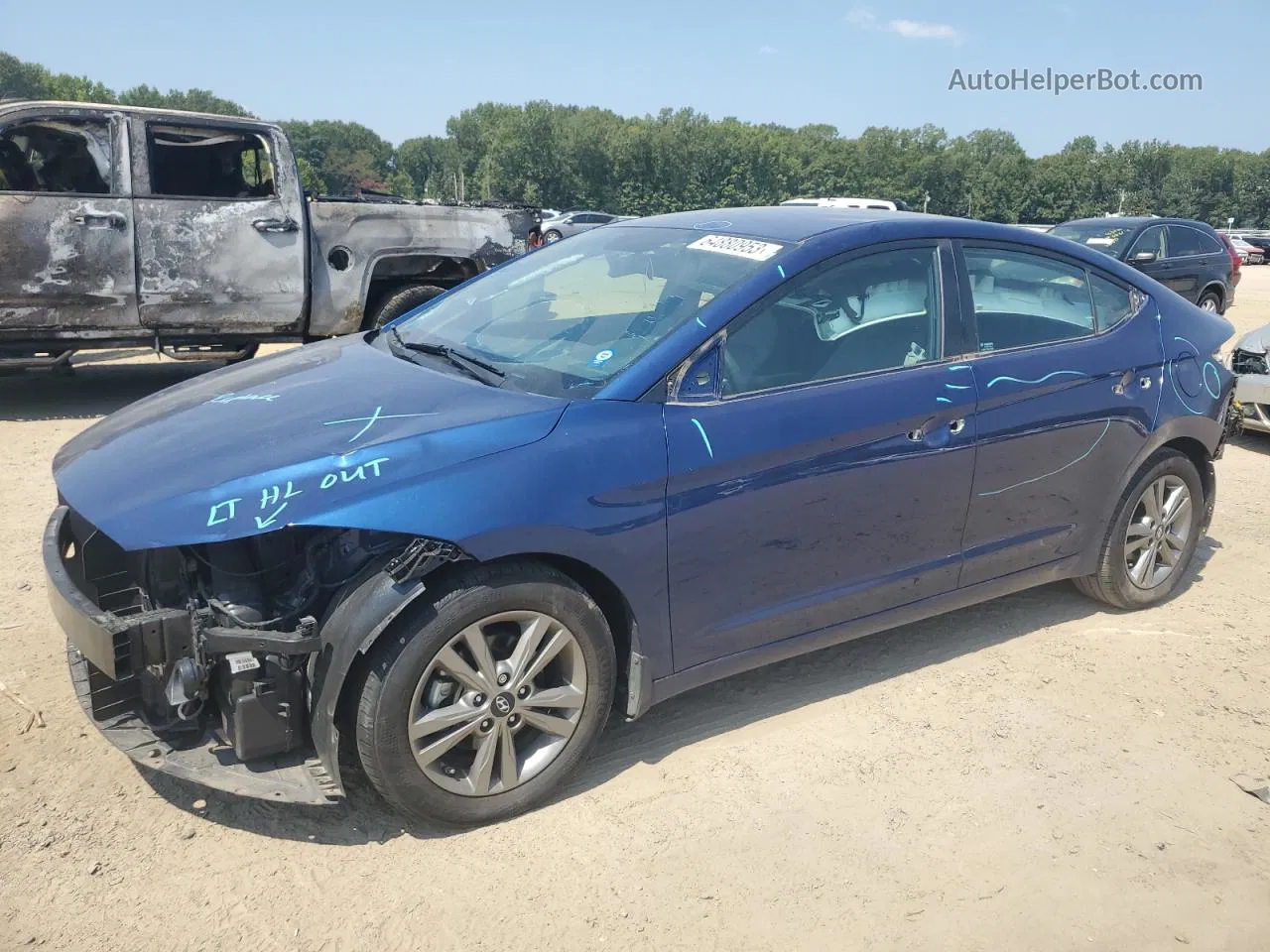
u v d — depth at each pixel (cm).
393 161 17138
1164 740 346
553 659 289
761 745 334
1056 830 296
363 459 265
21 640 386
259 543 280
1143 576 441
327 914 252
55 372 942
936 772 322
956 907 263
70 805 289
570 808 297
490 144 13025
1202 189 11550
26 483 587
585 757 303
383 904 256
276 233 794
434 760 272
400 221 855
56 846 271
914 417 339
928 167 12700
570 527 276
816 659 397
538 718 288
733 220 383
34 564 463
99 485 278
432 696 271
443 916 253
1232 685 386
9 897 252
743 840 286
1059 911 263
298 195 802
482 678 275
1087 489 405
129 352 901
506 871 270
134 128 738
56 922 245
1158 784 320
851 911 260
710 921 254
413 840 281
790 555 325
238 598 270
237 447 280
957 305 364
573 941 246
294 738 270
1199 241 1442
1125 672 393
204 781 262
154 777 304
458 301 409
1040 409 376
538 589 277
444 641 265
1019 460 375
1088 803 309
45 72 12369
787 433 313
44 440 692
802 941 249
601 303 345
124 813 287
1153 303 429
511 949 243
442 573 270
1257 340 761
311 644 256
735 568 314
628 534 288
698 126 12344
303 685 269
